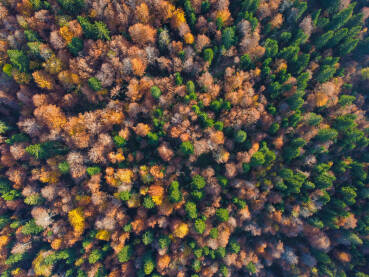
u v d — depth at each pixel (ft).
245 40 132.05
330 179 137.28
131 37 128.47
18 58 123.44
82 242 144.25
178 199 128.47
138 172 136.56
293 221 141.90
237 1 136.56
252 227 144.36
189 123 128.77
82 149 137.80
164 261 134.82
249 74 137.08
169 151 130.82
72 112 142.10
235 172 134.51
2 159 139.74
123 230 140.77
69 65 129.70
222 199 141.69
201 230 125.29
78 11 128.06
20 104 140.46
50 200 142.72
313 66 149.07
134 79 128.77
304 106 145.38
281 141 136.77
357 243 146.61
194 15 131.64
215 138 128.16
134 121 137.49
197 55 135.64
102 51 126.00
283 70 136.77
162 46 133.18
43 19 125.70
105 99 137.69
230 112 132.77
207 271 142.00
